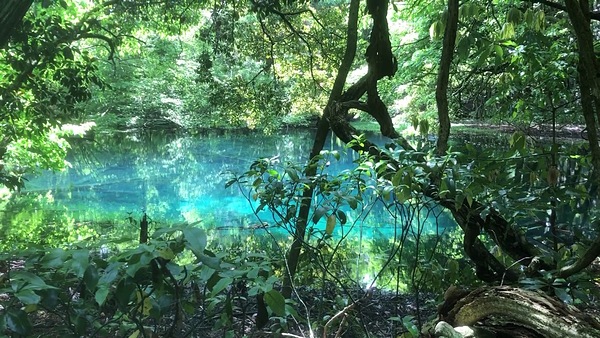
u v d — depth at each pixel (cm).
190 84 2259
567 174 451
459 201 278
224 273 206
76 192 1444
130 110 2355
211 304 246
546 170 351
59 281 218
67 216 1127
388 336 319
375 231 852
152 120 2477
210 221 1091
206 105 2330
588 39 231
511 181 360
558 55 486
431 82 1155
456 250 638
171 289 220
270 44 959
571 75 506
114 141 2312
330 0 1005
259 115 1009
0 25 301
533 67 480
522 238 370
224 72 1378
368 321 341
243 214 1176
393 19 1059
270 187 311
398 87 1150
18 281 188
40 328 238
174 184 1600
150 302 210
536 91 531
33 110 668
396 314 337
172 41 2134
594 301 340
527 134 603
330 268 489
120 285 197
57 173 1709
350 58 461
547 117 620
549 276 284
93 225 1023
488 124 1189
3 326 181
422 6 1000
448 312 224
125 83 2194
